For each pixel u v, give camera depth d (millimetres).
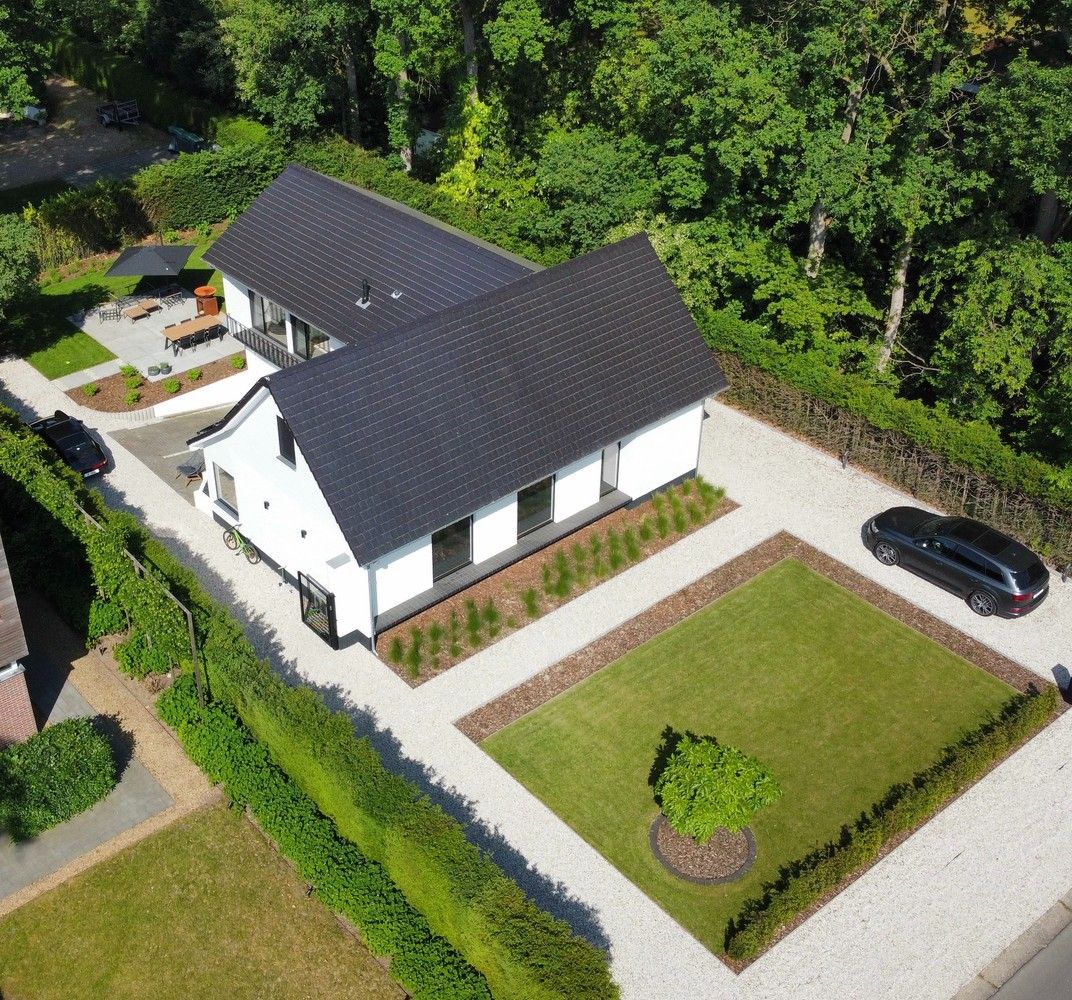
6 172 51250
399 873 20391
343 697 25125
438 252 31719
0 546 22812
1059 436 31375
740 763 21500
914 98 32969
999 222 31406
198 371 37188
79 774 22109
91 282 42906
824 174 30969
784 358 34156
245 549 29062
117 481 31906
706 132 34969
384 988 19688
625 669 26297
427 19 39719
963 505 31469
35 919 20625
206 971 19891
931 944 20625
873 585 29109
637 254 30922
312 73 48125
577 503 30250
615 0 39938
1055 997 19891
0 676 22453
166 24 55219
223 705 23797
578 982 17828
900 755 24312
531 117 45500
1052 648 27297
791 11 32656
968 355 31938
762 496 32188
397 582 26531
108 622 26016
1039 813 23156
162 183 45281
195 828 22297
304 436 24297
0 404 32469
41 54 42875
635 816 22766
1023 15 32312
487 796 23047
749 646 27125
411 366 26219
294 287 32719
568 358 28703
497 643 26812
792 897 20516
